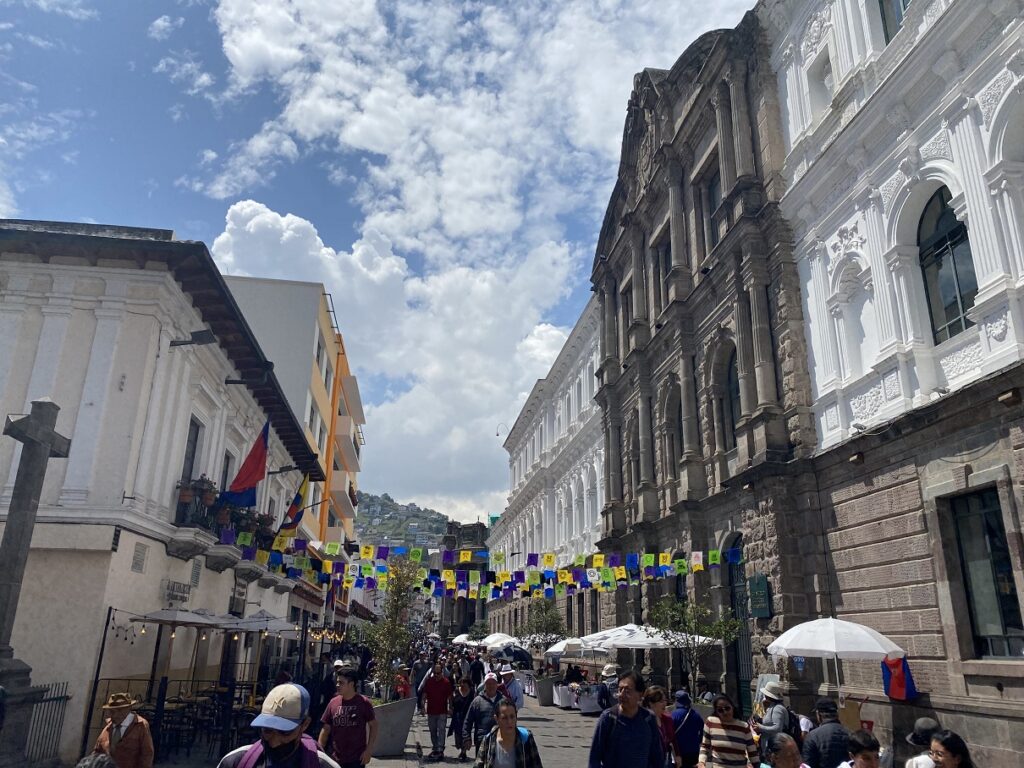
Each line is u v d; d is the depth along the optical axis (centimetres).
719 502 2003
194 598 1745
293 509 2323
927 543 1248
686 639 1784
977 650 1157
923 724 695
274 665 2684
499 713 649
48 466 1334
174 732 1434
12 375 1383
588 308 3625
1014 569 1058
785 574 1584
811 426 1667
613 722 641
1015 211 1127
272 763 396
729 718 809
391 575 1709
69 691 1222
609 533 2823
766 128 1933
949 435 1209
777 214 1833
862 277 1519
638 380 2686
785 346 1752
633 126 2977
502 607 5441
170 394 1536
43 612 1259
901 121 1398
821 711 861
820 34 1764
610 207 3253
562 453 4103
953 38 1248
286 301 3303
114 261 1447
